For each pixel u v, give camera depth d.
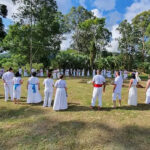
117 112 5.55
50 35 21.52
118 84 6.08
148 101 6.72
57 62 24.77
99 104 5.82
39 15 19.28
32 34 19.77
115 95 6.12
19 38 19.84
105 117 5.02
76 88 10.58
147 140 3.56
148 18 35.91
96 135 3.78
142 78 20.94
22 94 8.42
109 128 4.19
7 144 3.34
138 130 4.09
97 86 5.75
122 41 37.72
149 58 37.44
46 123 4.49
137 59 38.66
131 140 3.56
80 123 4.51
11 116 5.05
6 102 6.75
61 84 5.74
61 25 24.45
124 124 4.47
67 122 4.57
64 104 5.81
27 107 6.05
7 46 20.94
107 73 22.44
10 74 6.93
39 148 3.19
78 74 23.39
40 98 6.85
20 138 3.60
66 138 3.62
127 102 7.05
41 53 22.09
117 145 3.33
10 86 6.97
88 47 43.16
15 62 22.48
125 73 20.52
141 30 37.50
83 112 5.50
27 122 4.55
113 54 42.41
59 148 3.20
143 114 5.35
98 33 42.06
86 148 3.21
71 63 25.80
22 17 19.03
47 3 19.41
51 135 3.76
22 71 20.73
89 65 27.03
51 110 5.71
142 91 9.81
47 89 6.07
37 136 3.71
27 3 18.66
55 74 18.02
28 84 6.67
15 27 19.16
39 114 5.25
